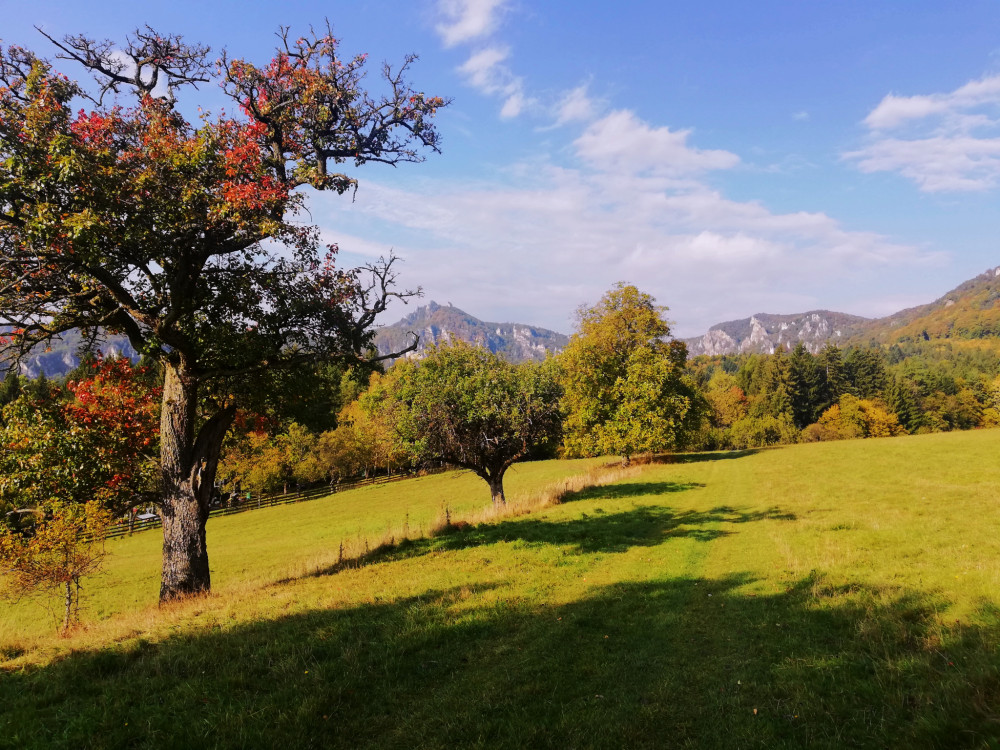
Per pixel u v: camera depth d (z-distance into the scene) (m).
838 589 10.26
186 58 14.55
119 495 15.01
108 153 11.13
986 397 117.62
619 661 7.68
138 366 16.31
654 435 39.22
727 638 8.43
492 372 25.36
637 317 44.72
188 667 7.51
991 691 5.40
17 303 11.95
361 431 68.56
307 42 14.56
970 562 10.83
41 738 5.60
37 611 21.48
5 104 11.14
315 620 9.56
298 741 5.51
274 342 14.94
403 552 16.55
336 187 15.06
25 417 13.78
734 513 21.44
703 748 5.34
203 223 12.33
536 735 5.65
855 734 5.25
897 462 32.22
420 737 5.68
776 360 119.88
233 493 67.81
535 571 13.13
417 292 16.22
